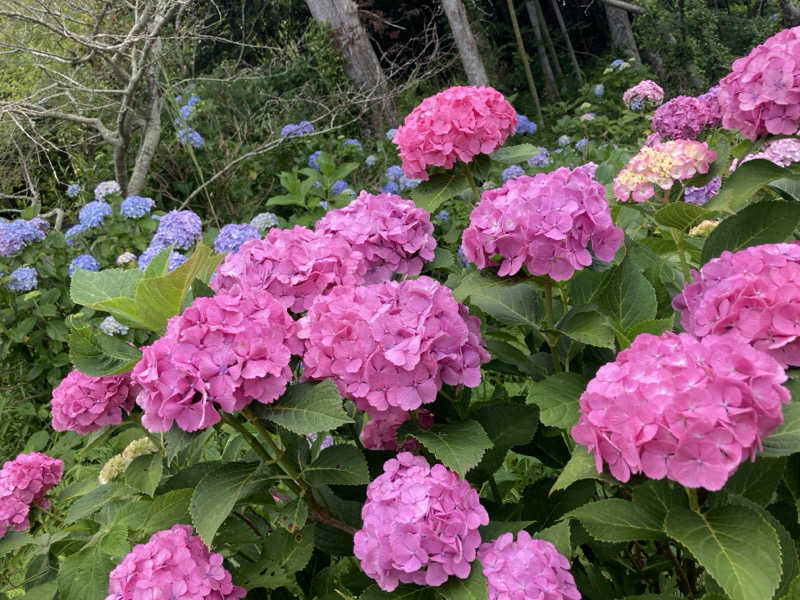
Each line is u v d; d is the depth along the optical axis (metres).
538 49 13.31
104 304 1.88
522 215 1.81
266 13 12.77
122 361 1.96
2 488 2.47
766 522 1.40
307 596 2.09
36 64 6.55
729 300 1.65
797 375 1.59
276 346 1.68
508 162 2.70
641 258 2.40
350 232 2.14
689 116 4.35
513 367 2.24
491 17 15.17
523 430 2.01
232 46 12.23
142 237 6.18
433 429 1.86
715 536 1.43
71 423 2.15
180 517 1.96
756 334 1.61
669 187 2.60
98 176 7.93
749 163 2.28
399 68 10.53
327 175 6.55
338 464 1.83
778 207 1.97
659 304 2.23
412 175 2.68
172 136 8.09
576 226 1.82
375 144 8.94
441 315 1.80
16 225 5.78
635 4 11.52
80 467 3.72
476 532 1.66
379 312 1.77
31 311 5.55
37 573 2.37
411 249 2.15
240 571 1.91
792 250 1.72
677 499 1.61
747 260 1.69
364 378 1.74
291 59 10.70
